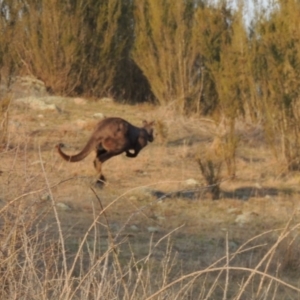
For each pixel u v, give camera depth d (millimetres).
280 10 48875
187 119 61781
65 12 71000
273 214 33750
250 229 30547
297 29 48031
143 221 30375
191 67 66750
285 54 48250
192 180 39250
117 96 74500
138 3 69750
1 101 48812
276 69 48125
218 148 46812
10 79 50781
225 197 37812
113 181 39375
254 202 36781
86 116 60250
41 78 70938
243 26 53000
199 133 57219
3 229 15656
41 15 71125
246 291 21000
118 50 72938
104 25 72312
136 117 62406
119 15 72438
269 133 47906
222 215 33344
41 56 70750
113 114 62812
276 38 48562
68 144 48812
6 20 51031
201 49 61688
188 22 67812
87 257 22125
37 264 15984
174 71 67125
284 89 47875
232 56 51000
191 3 68188
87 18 72000
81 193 33812
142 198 35000
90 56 72062
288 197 38656
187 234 29078
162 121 57062
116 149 37750
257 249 26594
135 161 45750
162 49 67562
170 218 31781
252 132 55250
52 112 59375
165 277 15188
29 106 59125
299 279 23125
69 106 63844
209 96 66125
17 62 52062
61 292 13828
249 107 57156
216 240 28172
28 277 14352
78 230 26375
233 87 49531
